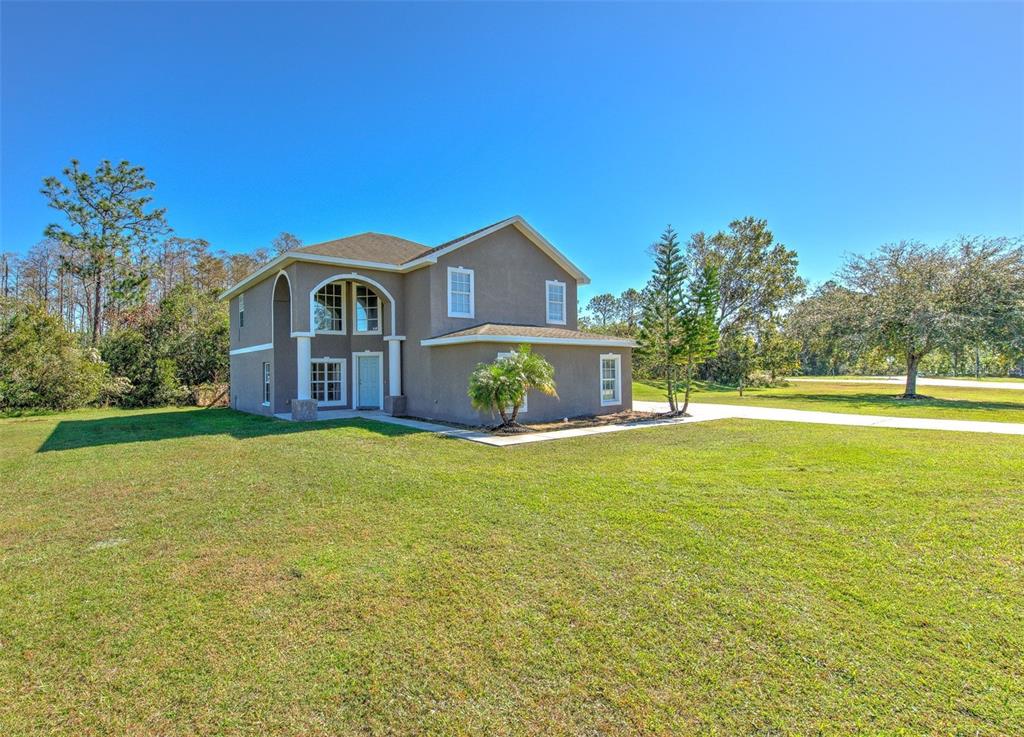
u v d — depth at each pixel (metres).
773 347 35.38
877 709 2.66
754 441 11.08
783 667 3.04
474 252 17.75
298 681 2.99
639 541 5.07
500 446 10.64
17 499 7.09
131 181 36.31
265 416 18.08
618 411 18.16
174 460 9.57
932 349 24.69
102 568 4.67
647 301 17.83
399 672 3.05
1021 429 12.67
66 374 22.69
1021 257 22.91
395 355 17.84
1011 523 5.50
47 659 3.26
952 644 3.25
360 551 4.95
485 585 4.17
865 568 4.39
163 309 28.56
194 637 3.48
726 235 40.97
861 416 16.30
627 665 3.08
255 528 5.68
